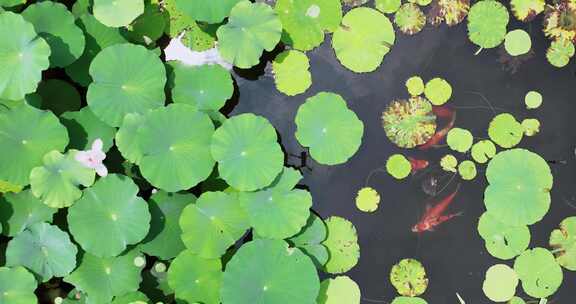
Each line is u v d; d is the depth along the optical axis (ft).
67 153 8.84
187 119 9.07
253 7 9.59
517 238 10.03
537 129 10.44
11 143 8.67
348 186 10.18
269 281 8.92
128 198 8.86
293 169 9.37
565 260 10.14
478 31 10.55
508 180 10.01
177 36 10.05
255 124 9.20
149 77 9.19
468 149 10.29
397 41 10.49
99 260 8.93
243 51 9.50
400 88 10.37
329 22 10.15
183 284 8.97
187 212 9.02
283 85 10.15
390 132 10.25
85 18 9.48
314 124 9.64
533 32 10.67
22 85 8.74
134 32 9.90
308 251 9.48
